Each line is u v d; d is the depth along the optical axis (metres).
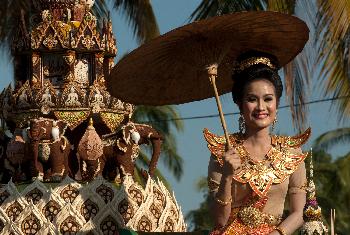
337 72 13.52
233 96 6.67
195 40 6.70
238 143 6.62
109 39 8.02
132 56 6.85
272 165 6.54
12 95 7.88
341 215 30.39
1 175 8.07
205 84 7.30
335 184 30.59
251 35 6.76
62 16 8.07
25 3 14.64
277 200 6.53
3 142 8.05
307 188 6.55
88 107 7.77
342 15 13.05
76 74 7.96
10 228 7.37
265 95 6.48
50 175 7.68
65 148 7.67
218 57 6.74
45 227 7.34
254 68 6.55
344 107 13.64
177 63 7.00
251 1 14.12
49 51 7.89
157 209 7.64
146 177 8.04
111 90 7.22
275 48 6.92
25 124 7.83
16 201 7.43
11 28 15.03
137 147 7.93
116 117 7.90
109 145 7.81
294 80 13.22
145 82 7.18
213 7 14.15
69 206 7.37
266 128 6.61
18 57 8.09
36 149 7.57
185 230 7.90
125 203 7.50
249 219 6.48
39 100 7.75
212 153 6.61
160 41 6.69
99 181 7.50
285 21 6.61
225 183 6.36
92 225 7.39
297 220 6.51
